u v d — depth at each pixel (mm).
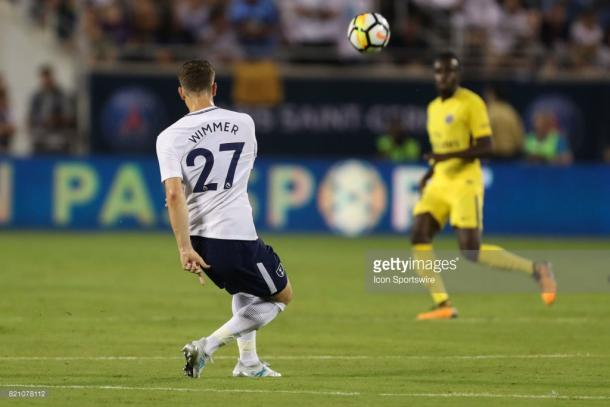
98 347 38938
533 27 99938
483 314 49281
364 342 41188
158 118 91062
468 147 48031
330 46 94062
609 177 90750
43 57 94938
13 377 33062
